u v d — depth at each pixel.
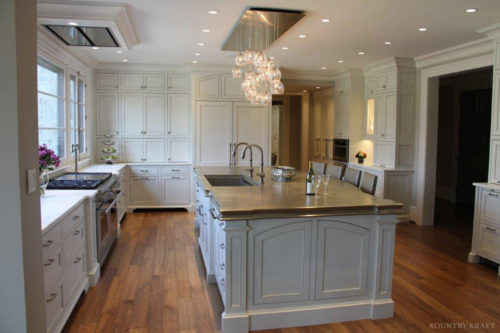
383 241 3.03
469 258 4.48
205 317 3.08
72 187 3.90
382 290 3.08
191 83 6.88
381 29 4.34
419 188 6.21
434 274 4.08
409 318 3.10
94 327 2.91
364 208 2.96
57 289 2.67
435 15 3.82
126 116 6.95
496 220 4.15
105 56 6.14
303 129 9.91
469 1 3.38
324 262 2.97
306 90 9.27
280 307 2.92
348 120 7.37
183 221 6.28
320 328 2.92
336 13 3.77
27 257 1.92
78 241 3.29
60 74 4.92
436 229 5.96
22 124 1.87
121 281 3.80
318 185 3.65
